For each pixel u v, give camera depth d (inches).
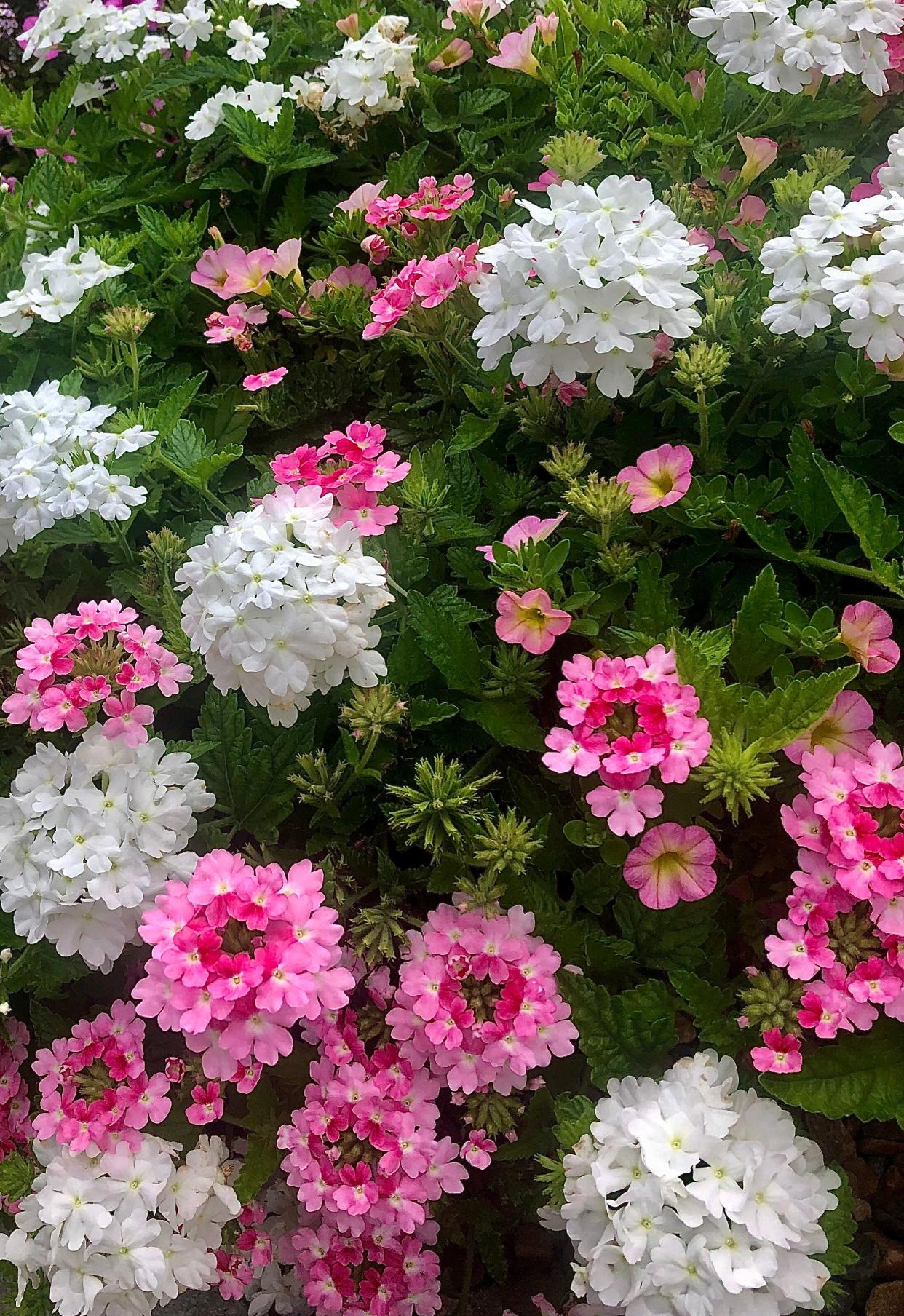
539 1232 15.4
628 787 11.7
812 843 11.4
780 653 13.2
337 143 20.7
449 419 17.3
